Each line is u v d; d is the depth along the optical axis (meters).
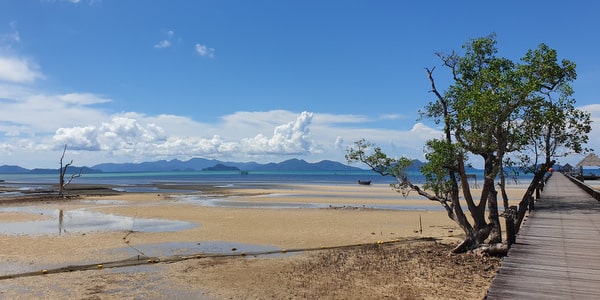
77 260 17.77
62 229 26.12
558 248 14.19
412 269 15.55
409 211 35.00
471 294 12.54
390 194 57.34
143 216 32.62
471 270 15.20
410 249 19.33
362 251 19.12
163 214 33.72
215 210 36.44
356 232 24.52
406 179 19.52
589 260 12.63
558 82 18.80
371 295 12.73
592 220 19.92
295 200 47.72
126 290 13.65
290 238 22.80
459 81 21.00
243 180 136.75
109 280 14.77
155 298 12.86
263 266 16.66
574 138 19.41
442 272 15.02
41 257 18.30
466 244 17.97
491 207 18.45
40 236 23.44
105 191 65.94
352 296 12.68
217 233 24.47
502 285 10.48
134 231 25.27
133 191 66.56
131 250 19.78
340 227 26.38
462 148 17.31
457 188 18.59
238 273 15.61
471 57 20.97
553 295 9.75
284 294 13.06
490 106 15.69
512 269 11.80
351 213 33.62
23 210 37.78
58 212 35.91
